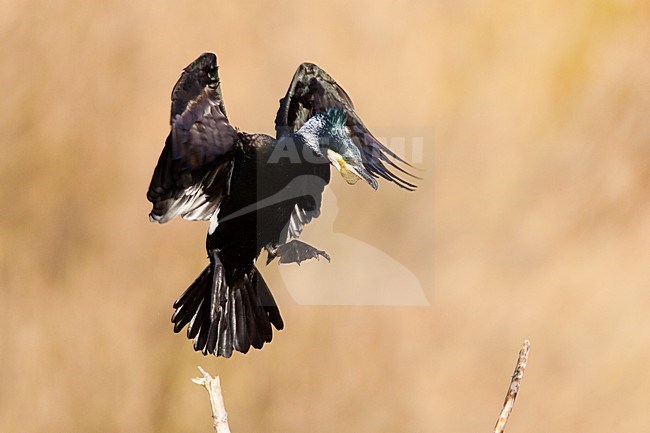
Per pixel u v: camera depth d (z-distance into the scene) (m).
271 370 13.34
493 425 13.41
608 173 15.95
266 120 15.12
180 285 13.84
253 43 15.75
